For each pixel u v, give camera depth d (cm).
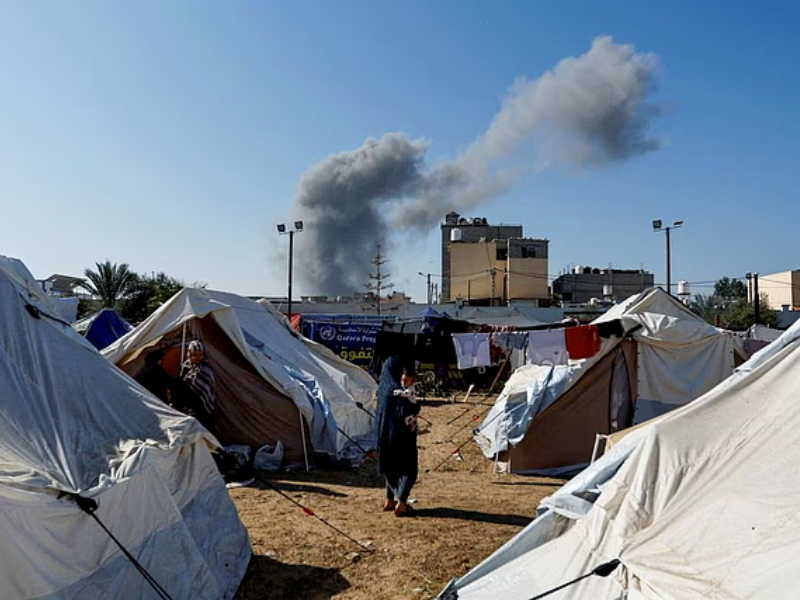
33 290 672
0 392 520
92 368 626
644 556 367
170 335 1070
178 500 589
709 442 422
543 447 1054
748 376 448
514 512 804
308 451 1055
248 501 841
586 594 390
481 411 1817
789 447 377
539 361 1038
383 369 823
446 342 1579
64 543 418
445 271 5834
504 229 5847
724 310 4906
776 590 291
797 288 5269
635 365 1074
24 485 409
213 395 1009
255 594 555
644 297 1162
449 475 1040
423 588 567
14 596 372
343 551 653
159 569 491
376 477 1003
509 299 5044
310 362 1289
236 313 1262
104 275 3531
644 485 420
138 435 590
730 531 345
